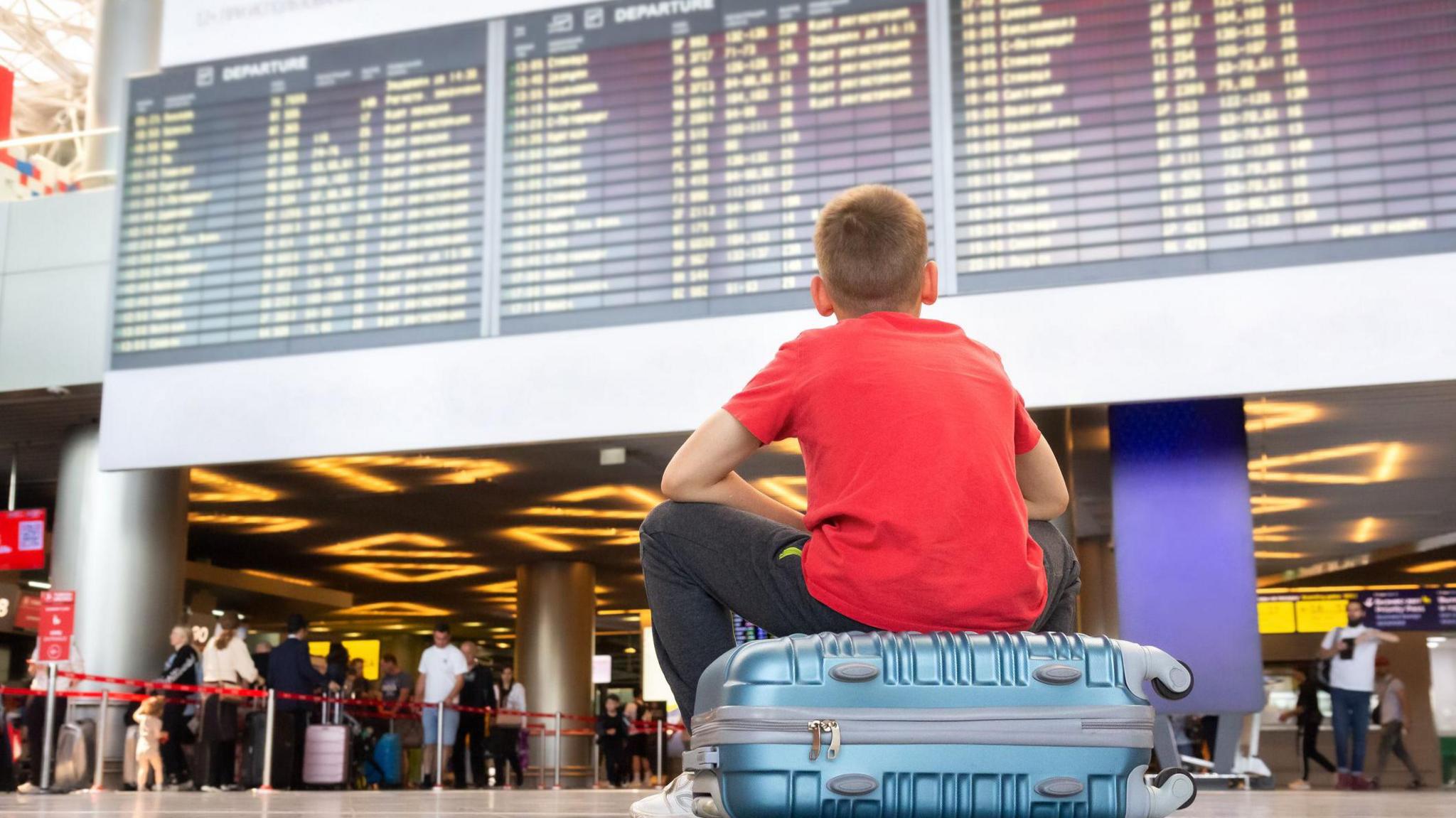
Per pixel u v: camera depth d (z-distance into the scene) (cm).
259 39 903
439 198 848
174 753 945
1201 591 762
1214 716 912
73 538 1023
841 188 773
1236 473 771
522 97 843
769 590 154
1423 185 689
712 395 779
